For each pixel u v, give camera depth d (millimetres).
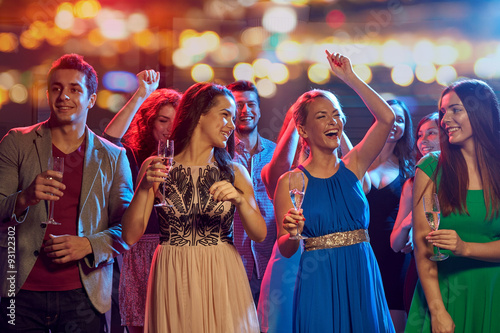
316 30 5809
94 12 5793
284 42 5781
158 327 2293
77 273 2590
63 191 2633
